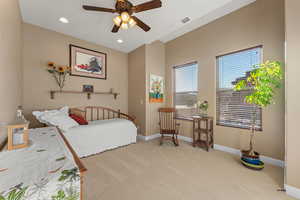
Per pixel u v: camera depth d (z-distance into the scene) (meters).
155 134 3.75
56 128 1.77
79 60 3.11
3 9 1.12
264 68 1.86
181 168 2.02
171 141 3.37
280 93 2.03
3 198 0.49
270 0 2.12
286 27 1.43
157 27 2.61
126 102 4.08
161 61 3.91
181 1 1.91
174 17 2.28
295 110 1.39
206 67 2.97
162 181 1.70
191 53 3.29
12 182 0.57
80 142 2.36
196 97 3.23
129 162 2.23
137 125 3.75
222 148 2.71
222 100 2.75
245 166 2.05
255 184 1.62
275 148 2.07
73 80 3.02
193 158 2.37
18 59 1.90
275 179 1.71
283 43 2.00
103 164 2.15
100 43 3.41
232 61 2.60
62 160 0.81
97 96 3.44
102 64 3.53
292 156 1.41
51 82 2.72
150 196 1.43
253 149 2.30
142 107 3.61
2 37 1.08
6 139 1.19
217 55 2.78
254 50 2.32
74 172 0.68
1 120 1.05
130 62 4.03
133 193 1.48
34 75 2.52
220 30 2.73
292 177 1.41
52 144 1.11
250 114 2.35
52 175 0.64
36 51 2.55
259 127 2.27
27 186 0.55
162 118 3.80
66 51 2.92
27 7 2.04
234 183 1.65
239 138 2.47
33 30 2.52
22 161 0.79
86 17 2.31
